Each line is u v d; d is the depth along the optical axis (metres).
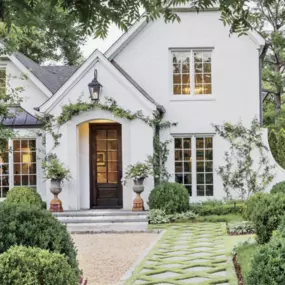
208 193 16.47
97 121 16.31
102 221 14.20
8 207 5.52
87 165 16.09
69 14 3.41
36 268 4.44
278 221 8.16
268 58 28.31
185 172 16.53
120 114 15.12
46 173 14.95
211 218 14.14
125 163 15.45
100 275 8.00
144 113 15.31
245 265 7.50
